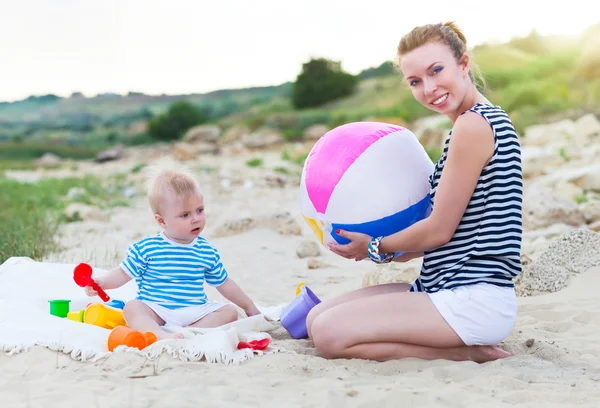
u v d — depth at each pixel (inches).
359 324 149.4
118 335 155.9
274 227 356.8
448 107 151.7
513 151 146.2
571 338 168.9
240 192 597.6
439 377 140.4
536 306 196.2
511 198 146.0
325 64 1943.9
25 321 166.2
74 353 150.6
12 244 298.2
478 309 145.6
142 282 179.5
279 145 1304.1
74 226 396.2
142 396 126.0
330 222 156.0
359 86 1973.4
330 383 135.0
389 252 153.9
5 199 527.5
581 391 130.0
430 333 146.8
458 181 144.6
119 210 508.7
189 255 179.2
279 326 190.2
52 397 126.7
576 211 346.0
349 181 152.9
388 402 124.9
